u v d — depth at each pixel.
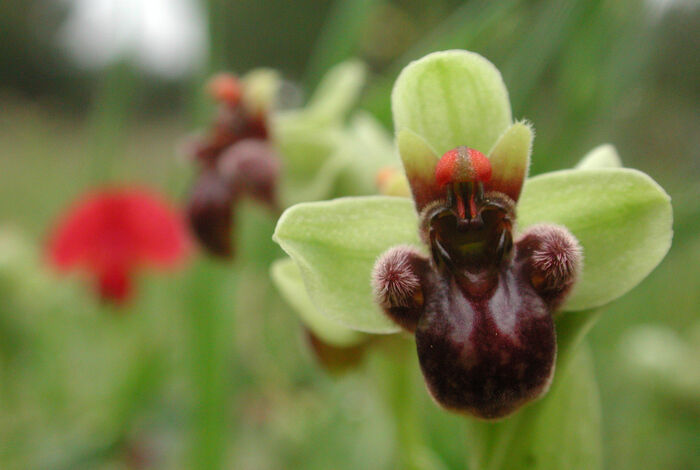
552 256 0.08
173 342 0.17
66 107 0.47
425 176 0.08
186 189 0.16
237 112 0.12
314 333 0.10
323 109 0.12
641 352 0.14
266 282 0.16
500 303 0.08
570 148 0.12
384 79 0.12
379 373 0.10
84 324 0.18
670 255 0.13
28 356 0.16
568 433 0.08
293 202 0.12
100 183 0.16
